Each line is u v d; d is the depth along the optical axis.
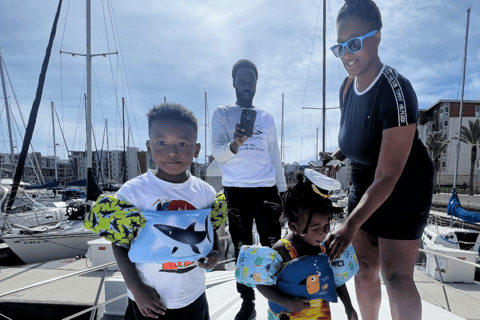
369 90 1.77
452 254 7.75
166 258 1.35
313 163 2.46
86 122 12.38
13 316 7.05
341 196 16.77
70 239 12.16
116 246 1.43
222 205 1.70
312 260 1.62
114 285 4.60
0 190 14.77
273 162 2.78
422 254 10.46
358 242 2.04
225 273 4.05
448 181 40.06
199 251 1.43
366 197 1.56
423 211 1.76
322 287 1.62
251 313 2.37
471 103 40.25
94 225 1.36
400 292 1.77
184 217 1.42
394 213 1.77
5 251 11.99
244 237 2.54
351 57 1.77
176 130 1.46
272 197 2.59
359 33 1.72
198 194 1.59
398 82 1.64
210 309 2.70
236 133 2.10
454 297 6.75
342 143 2.14
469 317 5.81
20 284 8.81
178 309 1.43
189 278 1.46
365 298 2.12
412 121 1.60
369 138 1.84
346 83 2.12
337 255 1.47
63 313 6.97
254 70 2.69
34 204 16.70
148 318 1.42
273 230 2.51
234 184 2.53
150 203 1.43
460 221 15.80
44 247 11.77
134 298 1.37
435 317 2.63
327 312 1.65
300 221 1.59
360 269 2.08
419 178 1.76
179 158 1.47
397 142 1.60
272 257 1.59
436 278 7.88
